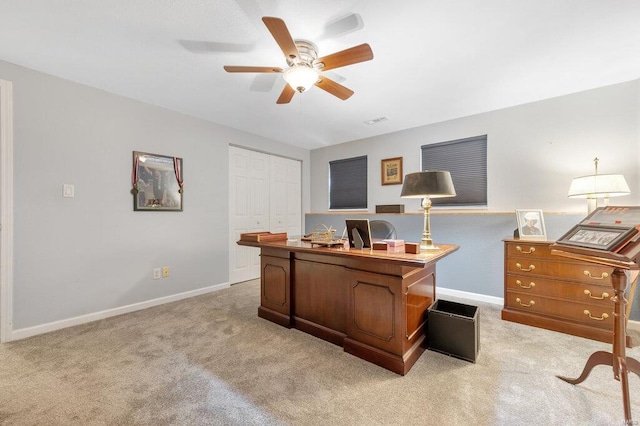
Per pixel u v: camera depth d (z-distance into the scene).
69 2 1.60
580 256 1.43
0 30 1.84
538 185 3.02
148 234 3.09
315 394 1.57
